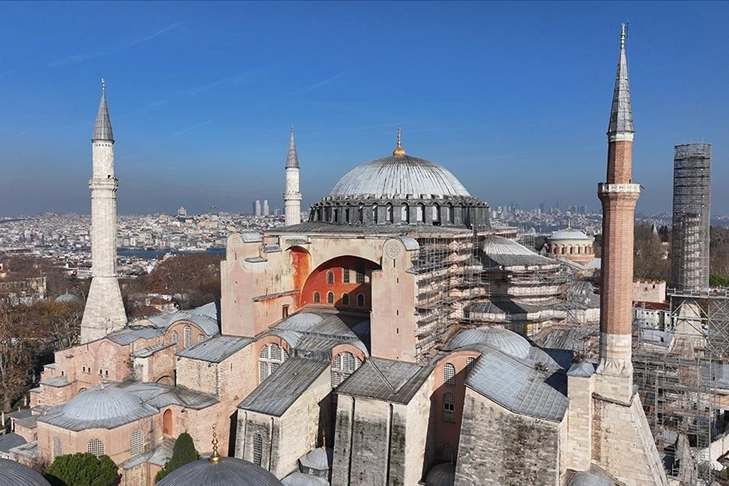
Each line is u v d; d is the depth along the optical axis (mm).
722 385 73375
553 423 43688
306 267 70062
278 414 51688
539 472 44000
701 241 87625
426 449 52625
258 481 36438
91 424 52812
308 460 53250
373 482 49344
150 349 69062
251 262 63594
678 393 62500
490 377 48625
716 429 70188
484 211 77750
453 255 65938
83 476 47500
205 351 62344
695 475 51250
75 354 72938
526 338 64250
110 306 80250
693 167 87438
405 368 54062
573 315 69312
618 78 49344
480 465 46156
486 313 64562
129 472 52906
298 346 61094
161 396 59719
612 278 48406
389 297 55719
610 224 48625
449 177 78438
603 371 48188
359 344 58219
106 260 80375
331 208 75375
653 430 58969
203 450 57406
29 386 94875
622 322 48000
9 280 184250
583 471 46781
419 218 70375
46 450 54281
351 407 51156
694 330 83750
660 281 126562
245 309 64250
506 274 67312
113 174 81250
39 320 113250
